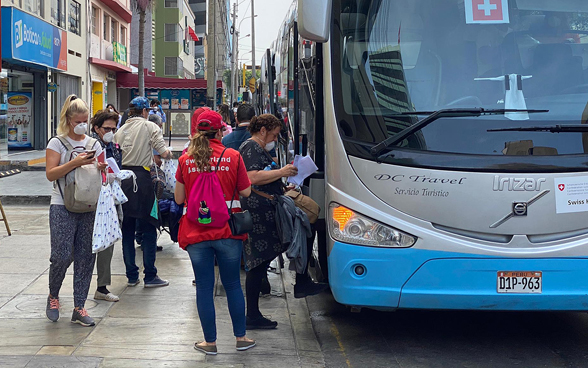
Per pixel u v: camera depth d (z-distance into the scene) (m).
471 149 4.71
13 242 8.64
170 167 7.30
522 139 4.71
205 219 4.62
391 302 4.79
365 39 5.02
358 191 4.83
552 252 4.66
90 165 5.25
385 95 4.90
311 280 5.65
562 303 4.70
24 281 6.72
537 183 4.66
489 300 4.70
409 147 4.75
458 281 4.71
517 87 4.86
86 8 28.62
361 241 4.81
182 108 37.53
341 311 6.26
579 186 4.68
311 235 5.47
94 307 5.95
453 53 4.95
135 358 4.68
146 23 51.38
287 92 8.00
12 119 21.72
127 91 38.09
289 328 5.57
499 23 5.00
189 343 5.06
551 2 5.05
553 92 4.86
